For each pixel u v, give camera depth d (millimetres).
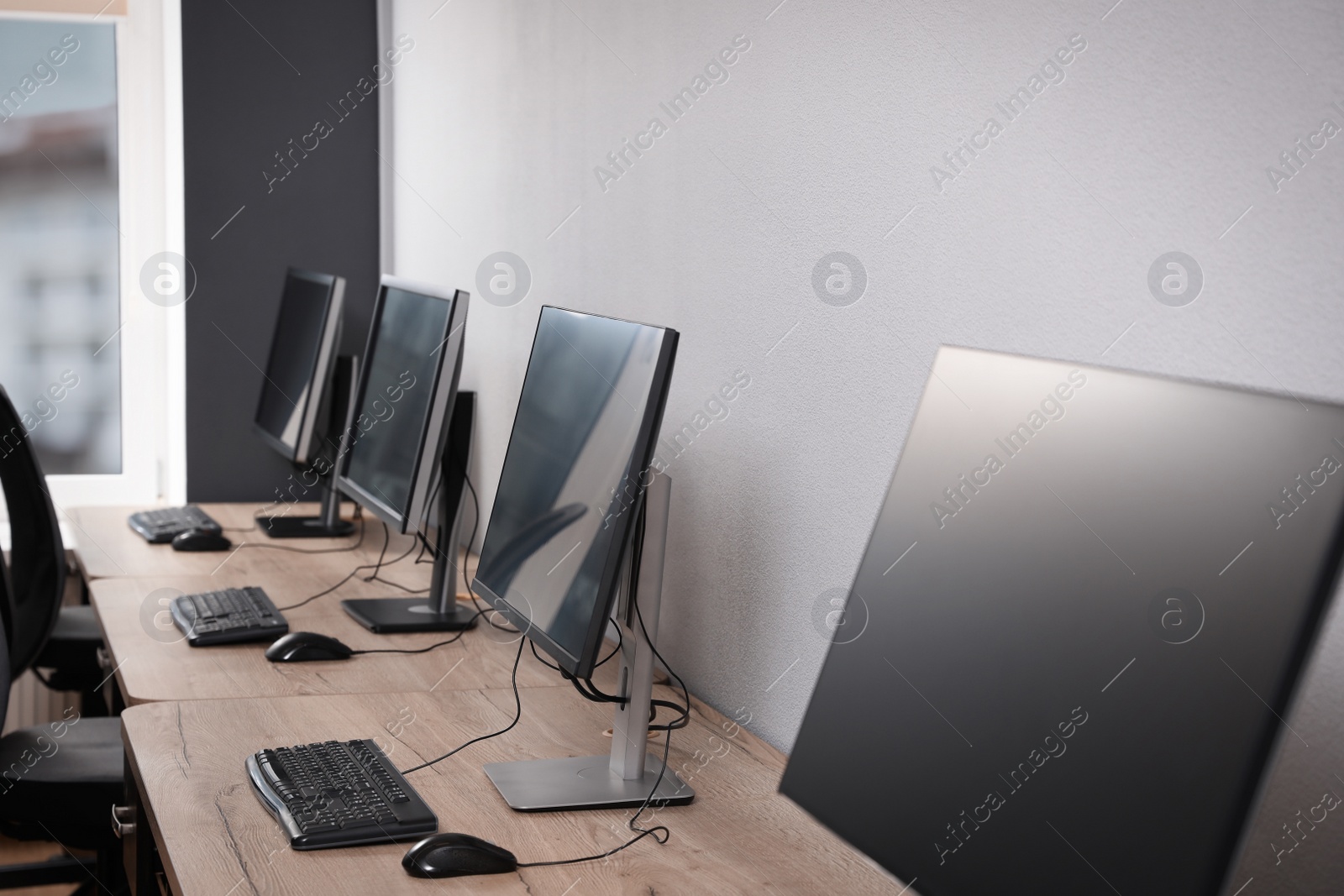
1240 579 691
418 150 3494
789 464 1675
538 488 1625
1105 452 805
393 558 2959
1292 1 956
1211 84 1026
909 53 1421
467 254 3102
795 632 1657
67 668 2812
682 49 1976
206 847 1280
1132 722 730
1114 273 1129
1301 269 950
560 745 1657
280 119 3596
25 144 3637
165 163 3742
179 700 1797
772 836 1377
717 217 1870
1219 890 653
